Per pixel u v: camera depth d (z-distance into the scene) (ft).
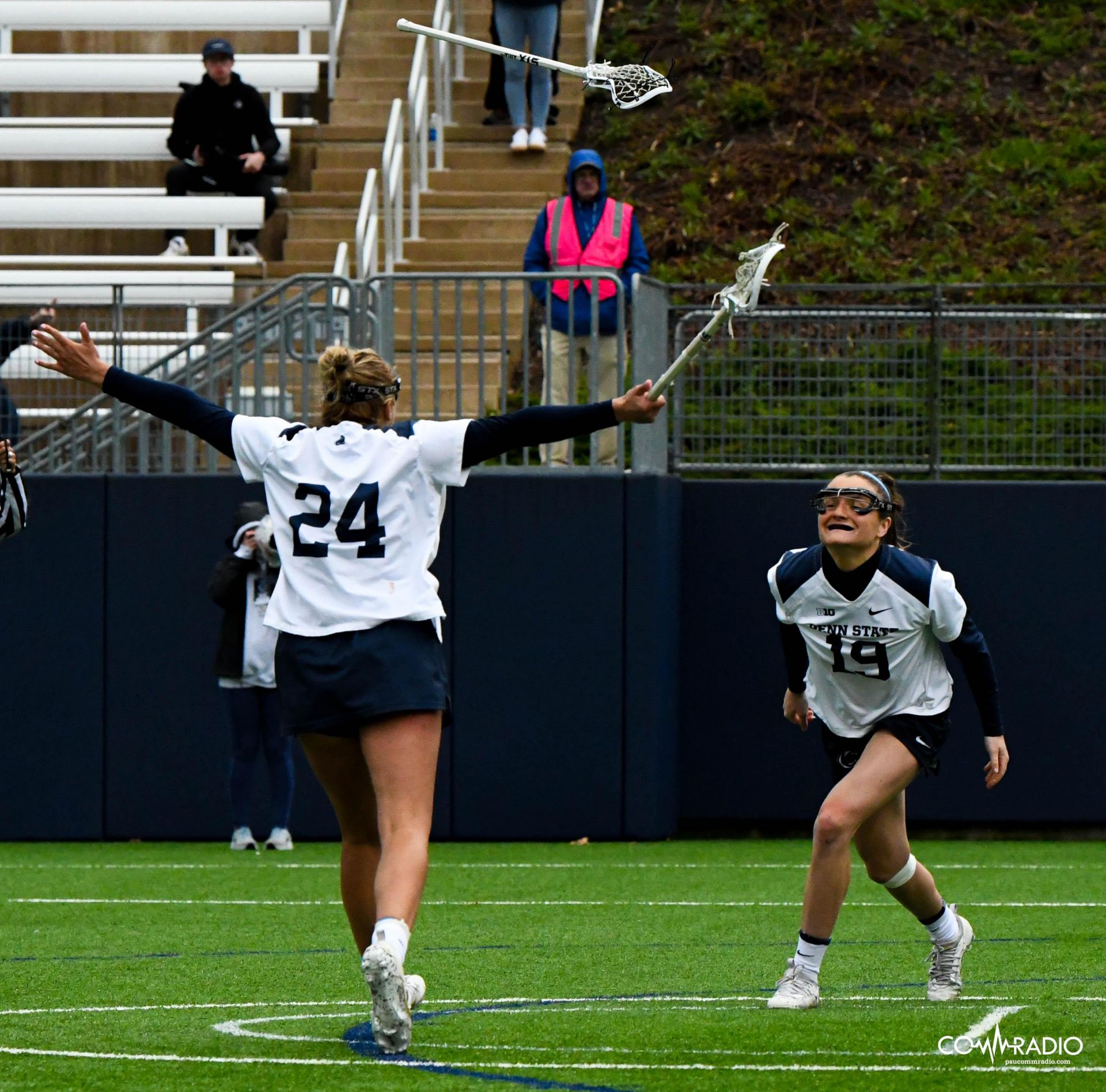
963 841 134.31
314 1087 48.96
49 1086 49.49
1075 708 132.98
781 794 134.92
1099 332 136.15
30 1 204.13
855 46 217.15
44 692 131.34
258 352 125.18
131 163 194.70
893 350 136.67
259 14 203.72
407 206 187.42
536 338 159.94
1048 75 213.25
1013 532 133.39
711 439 137.90
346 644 53.36
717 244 190.08
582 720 128.67
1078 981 70.85
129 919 91.30
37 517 131.34
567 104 209.87
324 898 99.86
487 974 73.56
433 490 55.21
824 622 62.95
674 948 81.61
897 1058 53.06
